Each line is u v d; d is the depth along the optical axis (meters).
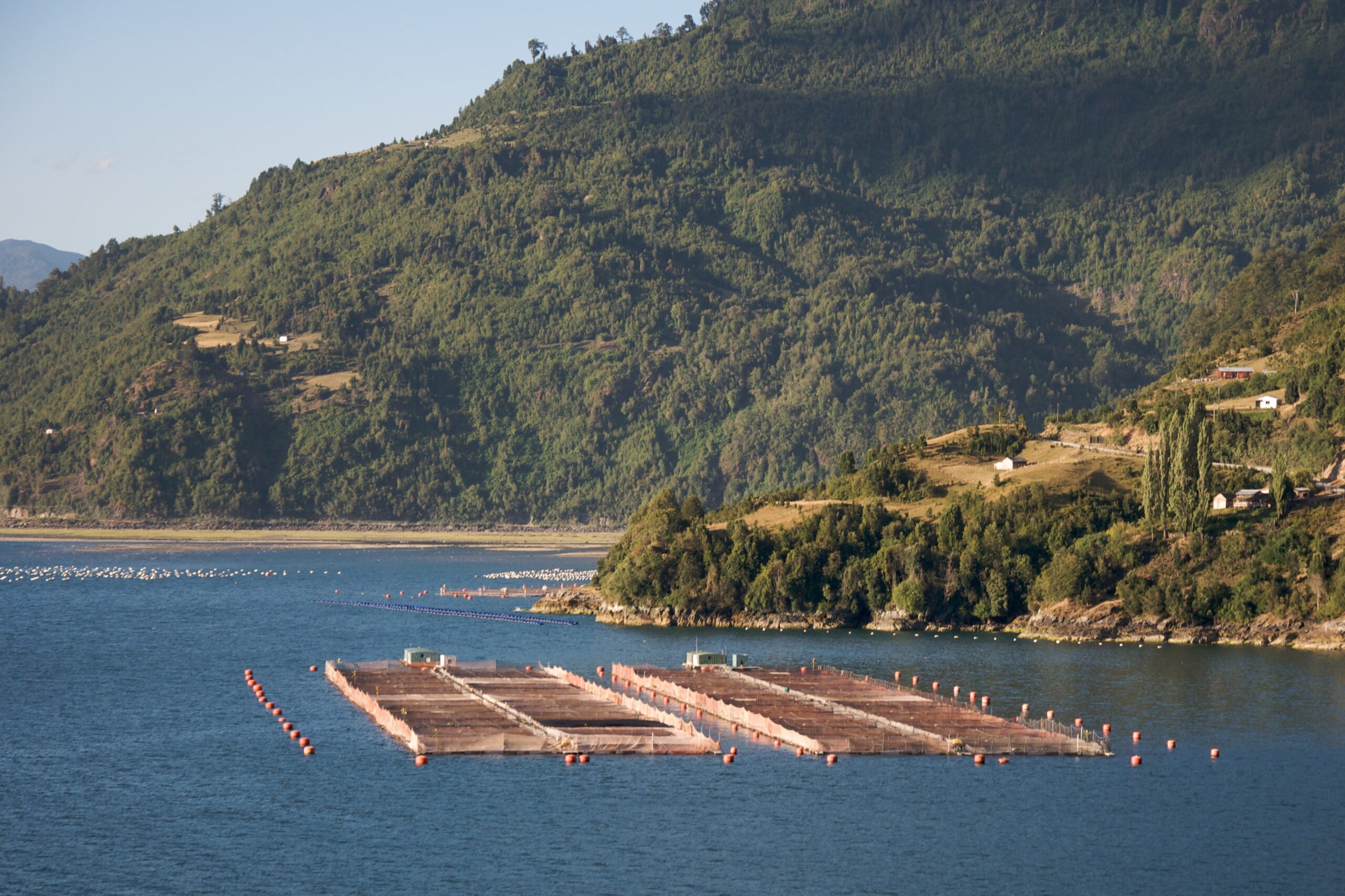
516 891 166.38
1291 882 171.88
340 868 174.00
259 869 173.50
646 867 174.25
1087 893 167.50
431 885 168.38
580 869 173.38
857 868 174.62
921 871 174.00
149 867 174.50
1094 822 192.88
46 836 185.75
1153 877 172.88
